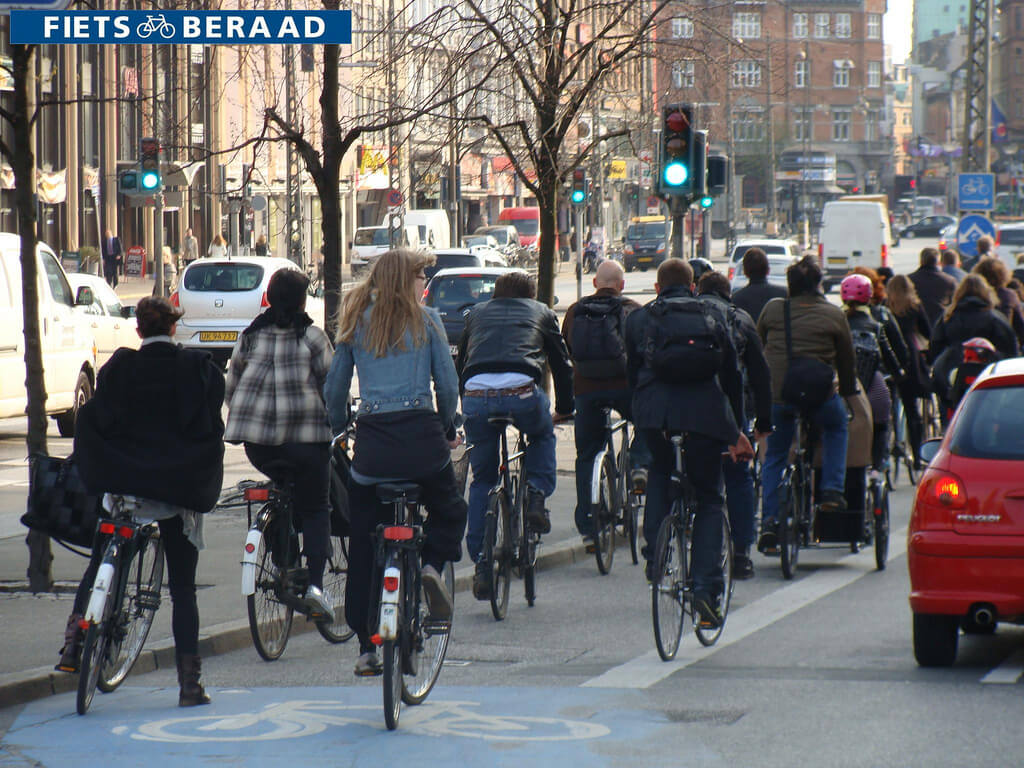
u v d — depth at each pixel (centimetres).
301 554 2848
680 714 2289
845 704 2345
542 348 3284
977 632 2966
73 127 15750
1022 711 2289
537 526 3300
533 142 4981
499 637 2977
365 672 2381
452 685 2527
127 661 2552
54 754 2100
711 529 2797
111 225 16850
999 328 4875
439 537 2408
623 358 3678
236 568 3541
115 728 2247
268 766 2023
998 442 2606
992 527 2550
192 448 2378
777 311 3600
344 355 2403
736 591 3469
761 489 3966
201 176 16488
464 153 5156
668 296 2864
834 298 18475
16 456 5978
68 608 3094
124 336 7994
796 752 2056
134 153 16750
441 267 12362
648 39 4959
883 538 3775
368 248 19438
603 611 3269
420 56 4938
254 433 2753
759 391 3020
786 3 6612
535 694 2444
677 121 5125
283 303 2784
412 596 2317
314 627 3133
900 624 3066
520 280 3319
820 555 3997
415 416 2348
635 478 3891
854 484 3731
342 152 4316
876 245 18862
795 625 3066
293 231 13350
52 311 6300
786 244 16750
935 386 4944
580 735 2167
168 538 2417
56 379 6306
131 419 2372
